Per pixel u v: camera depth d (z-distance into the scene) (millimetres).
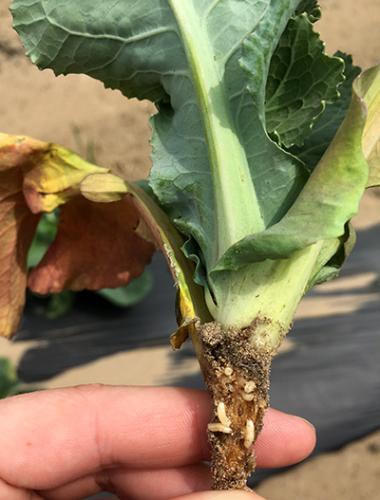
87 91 285
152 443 137
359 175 96
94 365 246
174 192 116
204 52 108
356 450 239
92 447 138
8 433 134
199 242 114
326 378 244
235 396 109
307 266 109
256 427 110
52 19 117
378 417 240
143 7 111
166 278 259
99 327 251
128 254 154
